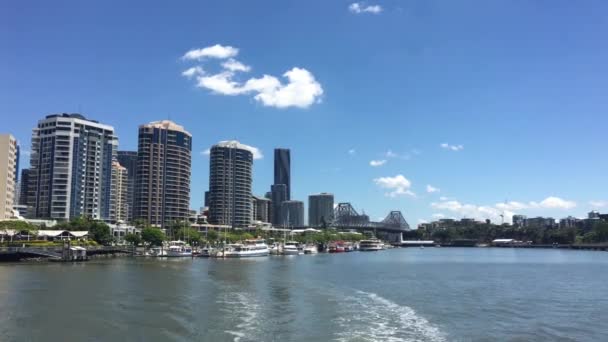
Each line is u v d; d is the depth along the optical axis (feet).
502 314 269.64
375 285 413.80
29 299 300.81
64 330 215.72
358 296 336.29
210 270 540.93
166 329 218.18
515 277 516.32
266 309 272.31
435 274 550.77
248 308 274.36
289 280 435.94
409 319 250.16
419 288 394.52
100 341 198.18
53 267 559.38
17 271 497.46
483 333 220.23
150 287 364.79
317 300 312.09
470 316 261.85
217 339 201.87
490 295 352.08
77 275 456.04
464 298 333.21
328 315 257.55
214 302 294.05
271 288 370.32
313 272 545.44
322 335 211.41
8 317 243.40
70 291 338.34
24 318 240.94
